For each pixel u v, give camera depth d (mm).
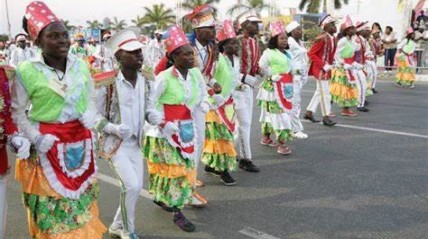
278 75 6934
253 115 10578
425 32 21188
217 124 5742
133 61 3930
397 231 4527
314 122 9727
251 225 4691
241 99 6184
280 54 6945
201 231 4566
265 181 6043
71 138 3389
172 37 4512
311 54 9164
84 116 3412
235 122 6180
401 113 10648
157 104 4496
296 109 8156
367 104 11953
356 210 5043
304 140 8188
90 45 17609
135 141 4121
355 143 7922
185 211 5062
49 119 3297
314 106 9641
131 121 4023
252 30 6395
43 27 3197
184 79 4594
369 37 12227
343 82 10148
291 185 5883
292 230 4562
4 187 3314
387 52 19922
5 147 3254
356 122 9703
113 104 3967
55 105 3285
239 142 6434
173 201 4535
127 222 4164
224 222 4773
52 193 3320
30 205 3402
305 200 5355
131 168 4066
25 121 3289
